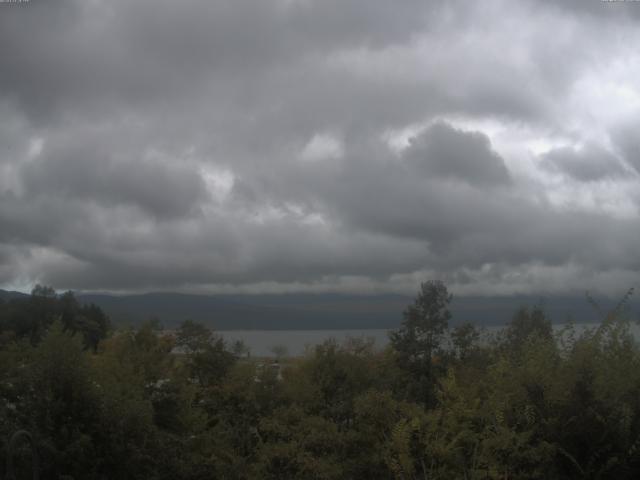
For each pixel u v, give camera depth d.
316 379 16.08
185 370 17.38
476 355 18.77
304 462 12.00
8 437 10.27
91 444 10.83
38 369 11.36
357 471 11.64
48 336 11.67
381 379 17.05
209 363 17.77
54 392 11.22
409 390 17.03
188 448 13.64
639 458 8.70
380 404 11.38
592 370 9.24
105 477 10.95
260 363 17.56
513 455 8.92
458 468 9.70
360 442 11.94
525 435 8.96
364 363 17.17
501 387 9.99
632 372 9.55
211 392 16.12
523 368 9.84
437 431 10.18
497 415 9.27
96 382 12.48
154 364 16.22
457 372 15.95
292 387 15.44
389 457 10.23
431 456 9.80
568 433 8.84
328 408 14.80
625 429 8.60
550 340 10.70
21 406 11.14
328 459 11.96
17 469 10.40
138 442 11.84
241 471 13.05
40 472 10.52
